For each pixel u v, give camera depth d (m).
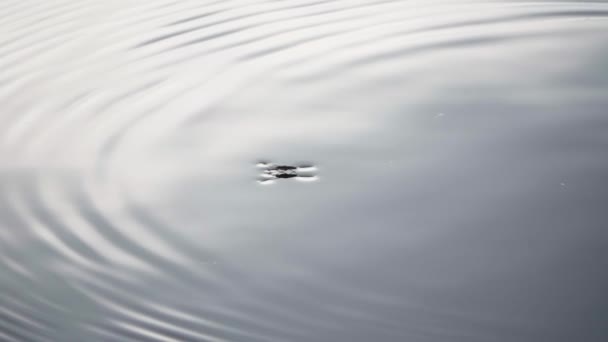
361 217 5.64
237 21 8.71
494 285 4.98
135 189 5.93
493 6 8.91
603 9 8.70
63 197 5.84
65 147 6.46
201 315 4.74
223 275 5.08
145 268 5.13
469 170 6.11
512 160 6.20
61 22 8.74
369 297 4.88
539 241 5.35
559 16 8.59
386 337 4.54
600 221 5.49
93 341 4.57
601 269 5.07
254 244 5.36
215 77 7.57
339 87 7.36
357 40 8.22
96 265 5.16
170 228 5.51
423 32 8.34
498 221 5.56
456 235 5.44
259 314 4.74
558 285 4.96
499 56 7.79
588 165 6.09
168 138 6.60
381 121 6.80
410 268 5.14
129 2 9.27
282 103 7.12
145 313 4.77
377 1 9.17
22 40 8.32
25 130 6.69
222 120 6.87
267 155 6.36
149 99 7.18
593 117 6.68
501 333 4.57
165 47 8.15
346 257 5.25
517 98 7.04
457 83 7.33
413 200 5.81
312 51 8.02
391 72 7.59
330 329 4.60
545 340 4.52
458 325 4.64
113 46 8.16
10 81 7.51
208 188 5.96
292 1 9.22
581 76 7.34
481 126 6.66
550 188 5.86
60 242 5.38
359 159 6.29
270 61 7.85
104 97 7.20
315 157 6.33
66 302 4.88
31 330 4.66
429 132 6.61
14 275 5.10
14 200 5.80
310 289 4.96
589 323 4.64
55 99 7.17
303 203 5.79
